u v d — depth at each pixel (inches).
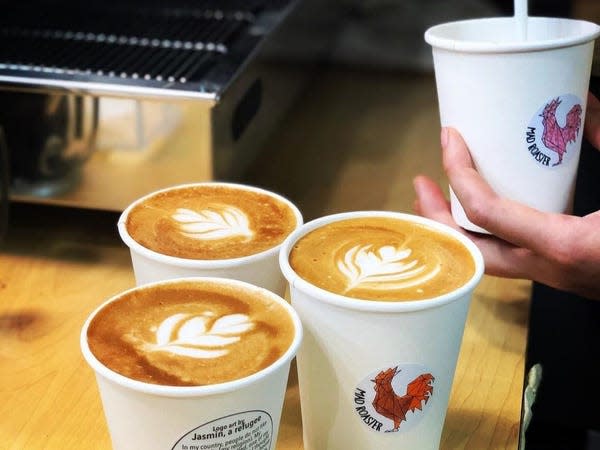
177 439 18.1
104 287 31.1
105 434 23.6
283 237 23.9
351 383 20.1
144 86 30.7
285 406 25.2
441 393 20.8
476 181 24.3
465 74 23.9
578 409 38.5
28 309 29.5
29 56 35.8
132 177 32.0
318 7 48.9
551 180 25.0
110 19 42.1
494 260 26.8
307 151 43.4
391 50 55.0
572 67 23.6
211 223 24.6
